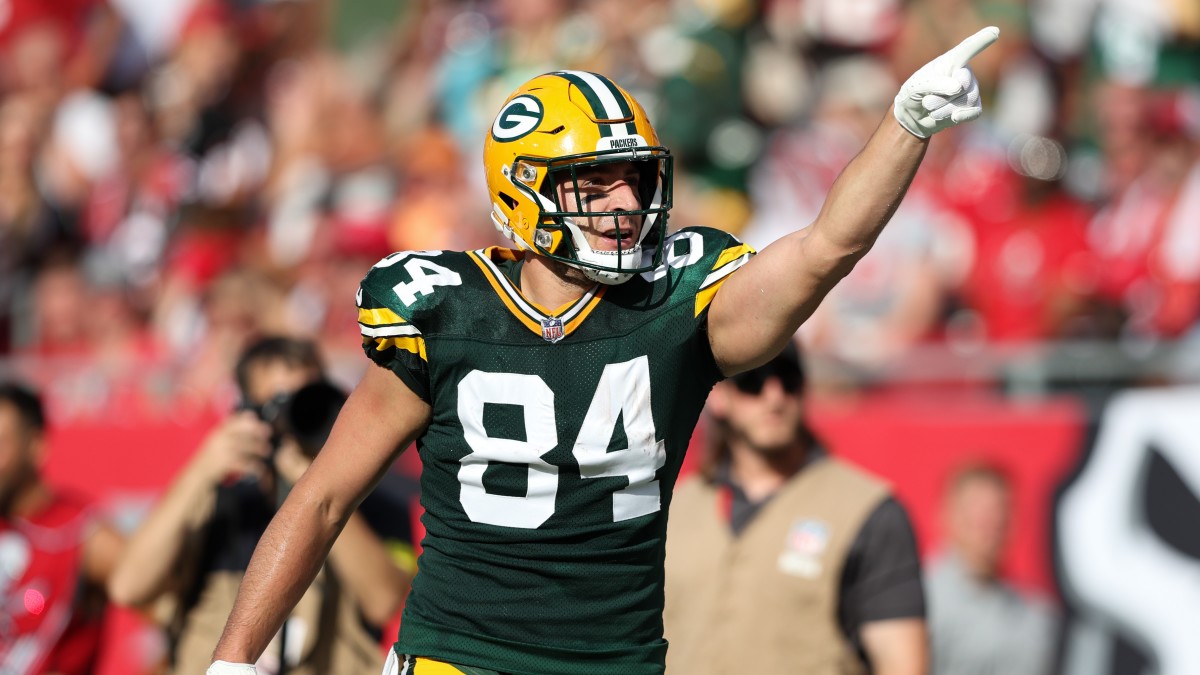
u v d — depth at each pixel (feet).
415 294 33.86
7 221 114.32
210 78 121.60
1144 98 93.09
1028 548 70.49
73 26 127.54
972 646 69.72
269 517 50.80
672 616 54.60
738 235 93.76
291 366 53.93
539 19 108.47
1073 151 93.30
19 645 63.36
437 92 111.96
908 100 30.12
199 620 51.49
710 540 54.08
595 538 33.42
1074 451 71.05
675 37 95.86
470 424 33.50
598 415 33.14
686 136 92.94
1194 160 88.79
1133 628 68.69
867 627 51.55
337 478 34.50
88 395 86.79
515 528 33.47
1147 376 71.72
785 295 32.17
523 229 33.96
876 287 87.35
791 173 96.07
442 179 105.09
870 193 30.73
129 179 119.24
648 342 33.60
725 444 55.52
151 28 127.34
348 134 114.11
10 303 112.57
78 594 64.34
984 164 91.30
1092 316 85.81
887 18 101.86
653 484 33.88
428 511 35.09
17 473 64.54
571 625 33.71
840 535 51.96
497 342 33.50
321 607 49.19
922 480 72.79
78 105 123.85
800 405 53.93
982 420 72.33
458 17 114.73
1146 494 69.67
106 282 112.06
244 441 49.57
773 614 52.26
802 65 100.78
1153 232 86.33
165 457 84.74
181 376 86.58
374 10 120.57
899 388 76.28
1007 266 88.12
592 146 33.40
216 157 116.78
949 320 87.66
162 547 50.96
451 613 34.30
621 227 33.65
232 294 92.32
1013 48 95.86
